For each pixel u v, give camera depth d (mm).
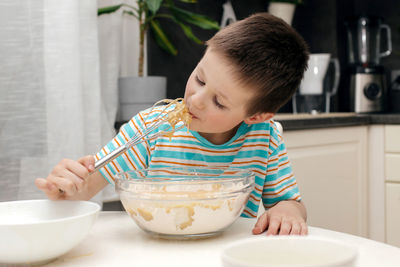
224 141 1031
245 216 1027
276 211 829
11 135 1484
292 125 1856
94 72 1629
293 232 708
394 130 2244
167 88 2166
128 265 560
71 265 565
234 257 405
